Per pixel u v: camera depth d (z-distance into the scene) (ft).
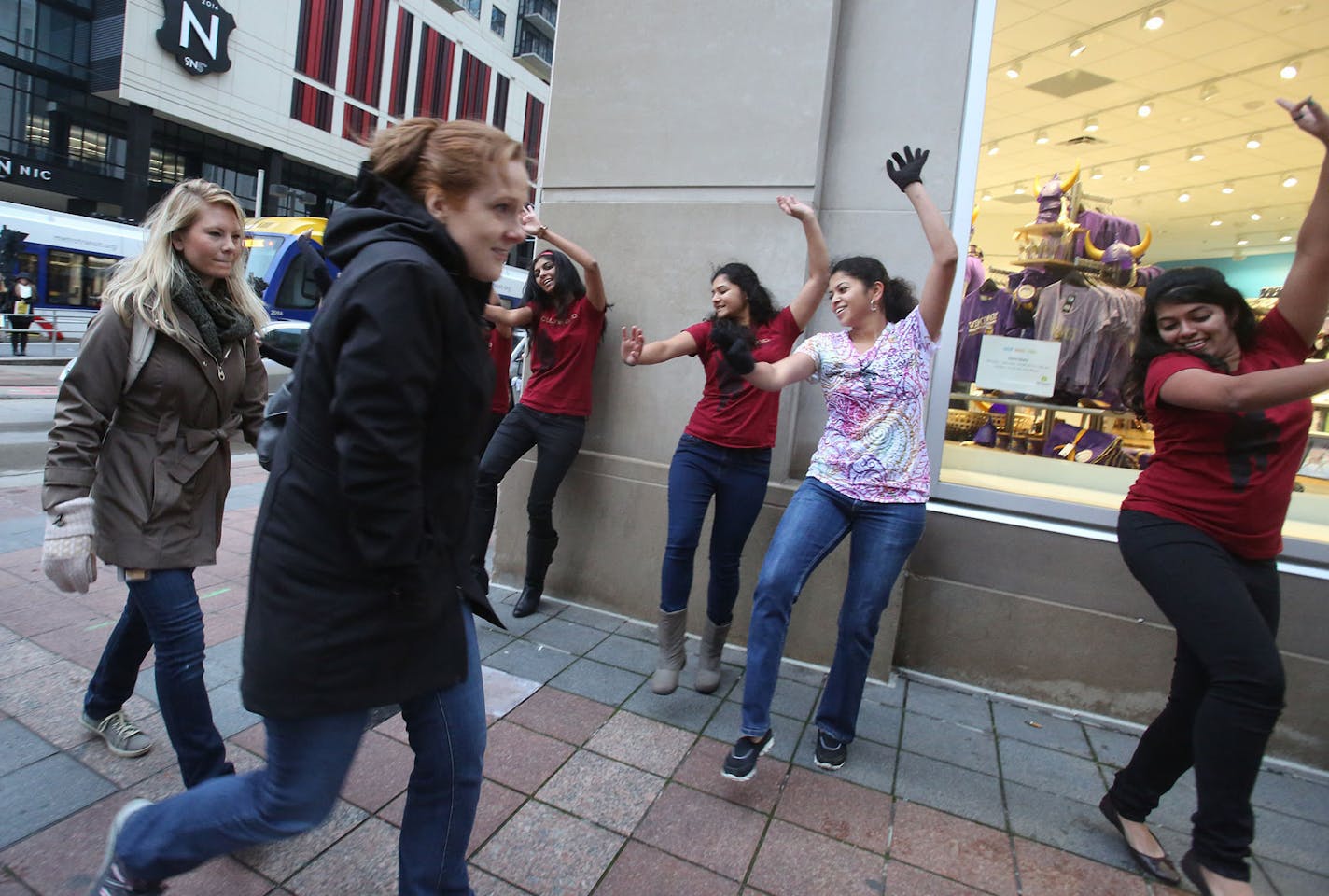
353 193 4.70
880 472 7.99
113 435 6.43
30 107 90.12
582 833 7.06
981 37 10.32
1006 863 7.08
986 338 11.07
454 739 4.98
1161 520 6.62
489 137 4.45
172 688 6.40
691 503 9.73
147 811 4.90
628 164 12.01
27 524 15.05
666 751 8.54
